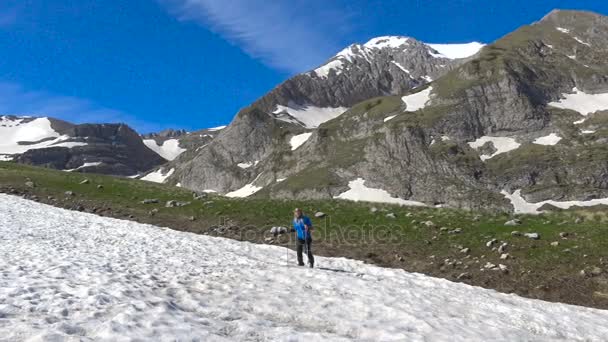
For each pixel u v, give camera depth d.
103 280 14.12
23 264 16.14
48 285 12.73
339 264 22.84
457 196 158.38
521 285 21.06
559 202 147.88
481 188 160.75
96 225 30.56
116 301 11.62
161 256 21.09
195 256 21.80
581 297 19.73
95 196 43.62
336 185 177.00
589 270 21.84
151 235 28.08
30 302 10.85
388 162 179.00
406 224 31.89
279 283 16.45
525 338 12.78
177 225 33.84
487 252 25.23
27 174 53.56
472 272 22.77
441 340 11.29
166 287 14.46
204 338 9.31
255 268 19.09
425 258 25.20
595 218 31.81
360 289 16.42
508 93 197.38
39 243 21.95
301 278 17.42
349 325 11.94
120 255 20.52
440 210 37.94
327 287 16.14
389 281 19.17
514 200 153.88
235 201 43.50
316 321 12.32
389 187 169.75
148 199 42.62
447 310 15.05
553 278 21.48
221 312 12.12
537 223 30.53
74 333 8.95
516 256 24.22
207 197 46.12
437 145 182.75
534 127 186.12
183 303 12.70
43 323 9.41
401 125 189.88
